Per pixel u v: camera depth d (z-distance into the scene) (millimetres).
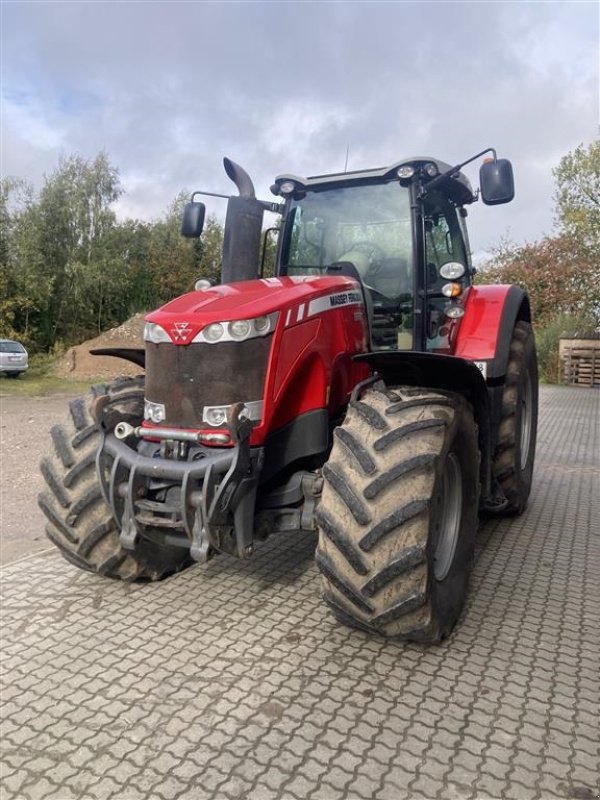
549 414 10625
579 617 3094
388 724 2275
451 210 4426
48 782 2018
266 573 3621
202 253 33656
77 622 3049
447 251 4320
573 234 23906
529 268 24453
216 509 2643
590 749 2150
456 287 3740
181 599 3291
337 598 2580
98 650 2789
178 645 2826
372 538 2445
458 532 3037
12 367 20828
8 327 27109
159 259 33562
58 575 3607
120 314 32719
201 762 2096
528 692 2467
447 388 3055
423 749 2148
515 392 4273
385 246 3885
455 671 2607
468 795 1947
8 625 3027
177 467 2713
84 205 30625
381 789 1973
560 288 23828
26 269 28125
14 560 3916
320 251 4059
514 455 4250
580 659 2707
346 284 3398
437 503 2613
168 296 33312
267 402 2797
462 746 2162
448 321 4121
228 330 2738
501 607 3203
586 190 23109
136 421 3170
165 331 2844
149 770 2062
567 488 5562
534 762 2086
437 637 2664
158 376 2885
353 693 2461
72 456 3178
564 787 1980
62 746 2178
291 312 2898
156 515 2855
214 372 2760
